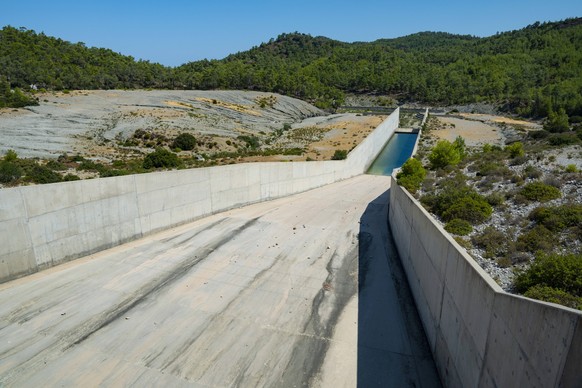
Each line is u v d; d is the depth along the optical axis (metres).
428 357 10.05
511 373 5.73
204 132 56.44
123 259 15.05
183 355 9.69
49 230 13.77
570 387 4.37
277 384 8.88
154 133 52.06
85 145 44.12
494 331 6.35
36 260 13.46
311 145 55.06
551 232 11.38
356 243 18.27
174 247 16.55
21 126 48.44
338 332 10.94
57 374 8.88
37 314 11.11
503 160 25.11
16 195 12.66
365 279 14.41
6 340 9.94
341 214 23.56
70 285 12.79
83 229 14.92
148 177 17.41
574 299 7.32
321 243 18.05
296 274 14.57
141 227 17.38
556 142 31.14
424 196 17.86
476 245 11.96
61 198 14.02
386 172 49.38
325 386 8.88
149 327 10.76
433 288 10.38
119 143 47.00
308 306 12.27
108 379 8.80
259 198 25.97
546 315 4.90
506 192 16.28
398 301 12.84
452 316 8.58
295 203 26.41
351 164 42.25
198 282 13.50
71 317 11.05
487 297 6.66
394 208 19.80
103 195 15.50
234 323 11.15
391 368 9.55
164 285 13.15
